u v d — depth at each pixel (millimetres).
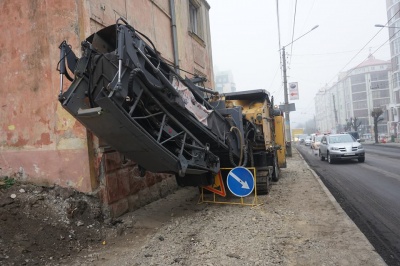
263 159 10539
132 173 7871
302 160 21062
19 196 6359
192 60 14039
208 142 7418
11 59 7520
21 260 4695
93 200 6715
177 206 8336
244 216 7098
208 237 5812
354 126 66938
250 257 4848
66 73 5449
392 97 72375
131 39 5156
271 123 11625
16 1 7469
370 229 6254
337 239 5473
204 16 16516
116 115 4938
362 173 14055
